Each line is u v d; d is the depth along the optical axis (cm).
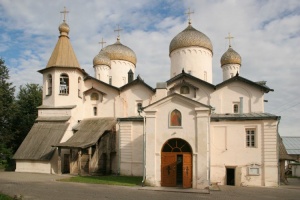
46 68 3105
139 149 2677
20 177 2331
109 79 3778
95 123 2998
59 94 3058
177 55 3384
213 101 2864
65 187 1839
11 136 3519
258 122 2416
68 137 2911
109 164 2770
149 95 3073
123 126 2747
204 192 1864
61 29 3253
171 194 1764
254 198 1712
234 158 2420
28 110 4094
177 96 2138
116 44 3931
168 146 2130
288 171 4162
